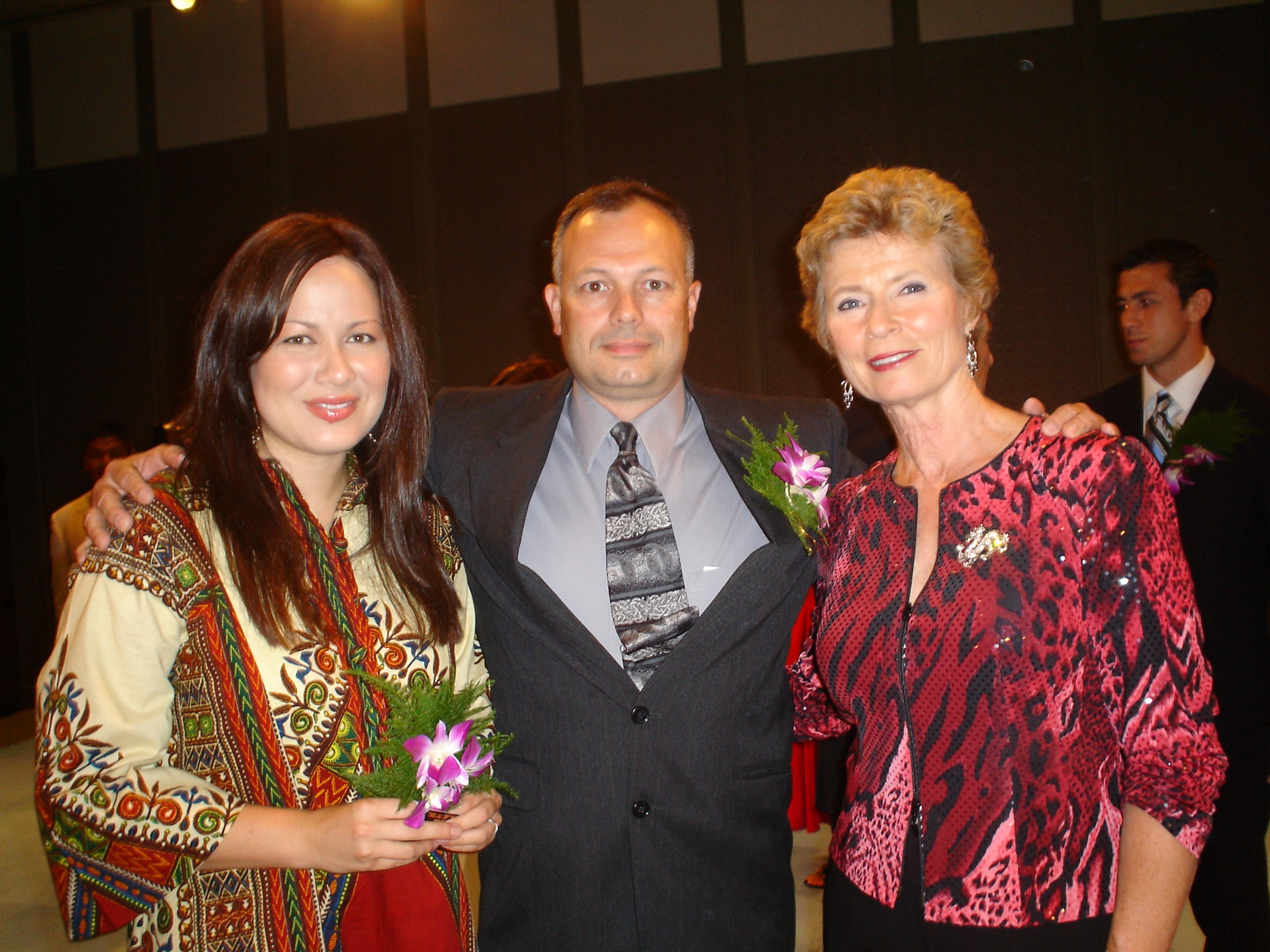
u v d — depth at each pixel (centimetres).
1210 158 527
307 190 653
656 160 601
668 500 167
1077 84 543
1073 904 118
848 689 138
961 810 123
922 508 137
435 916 133
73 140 690
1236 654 227
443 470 172
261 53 656
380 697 130
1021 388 552
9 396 705
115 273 686
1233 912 223
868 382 137
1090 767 120
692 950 151
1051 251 546
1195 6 528
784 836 162
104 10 668
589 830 152
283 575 125
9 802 454
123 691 117
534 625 155
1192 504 231
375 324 134
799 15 580
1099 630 121
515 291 624
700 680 154
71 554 435
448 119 630
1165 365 262
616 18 604
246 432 131
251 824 116
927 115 562
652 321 164
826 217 139
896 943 127
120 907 117
